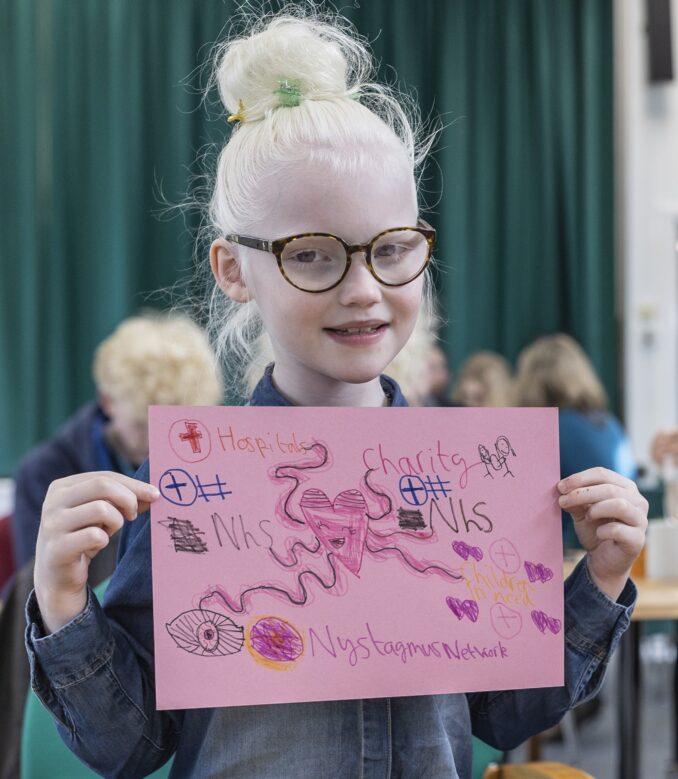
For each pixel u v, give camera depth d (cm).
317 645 86
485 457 91
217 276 95
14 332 425
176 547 85
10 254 424
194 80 438
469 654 89
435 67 473
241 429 87
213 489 86
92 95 434
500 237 486
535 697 98
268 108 90
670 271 501
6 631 162
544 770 124
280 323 87
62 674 85
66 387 436
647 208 500
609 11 487
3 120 422
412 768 91
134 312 440
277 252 84
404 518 89
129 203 438
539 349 344
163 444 86
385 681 87
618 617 94
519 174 485
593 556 94
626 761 239
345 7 455
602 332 495
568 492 91
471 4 476
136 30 436
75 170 434
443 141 472
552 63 486
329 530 88
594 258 491
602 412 336
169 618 84
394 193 87
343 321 85
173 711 95
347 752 89
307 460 88
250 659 85
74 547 81
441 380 397
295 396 93
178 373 228
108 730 88
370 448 89
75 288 438
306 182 84
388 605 88
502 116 482
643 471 381
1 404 424
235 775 88
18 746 158
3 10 421
